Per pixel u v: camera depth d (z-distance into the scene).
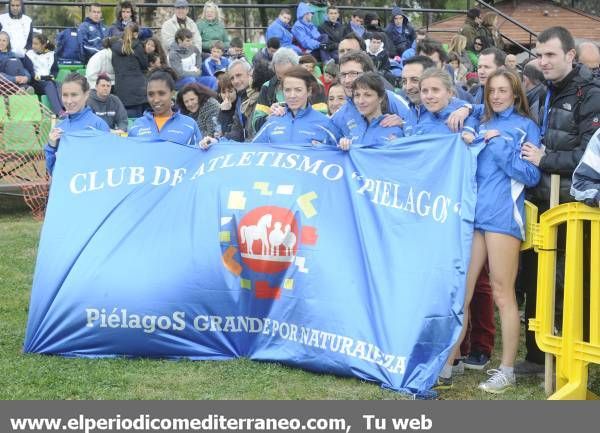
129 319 5.56
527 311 5.64
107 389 5.12
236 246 5.61
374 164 5.55
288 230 5.51
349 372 5.20
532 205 5.25
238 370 5.39
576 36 17.12
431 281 5.11
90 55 12.55
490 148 5.26
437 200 5.29
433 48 8.47
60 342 5.64
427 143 5.45
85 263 5.65
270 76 8.78
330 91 6.82
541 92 5.90
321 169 5.67
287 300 5.47
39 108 10.96
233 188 5.71
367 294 5.26
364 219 5.40
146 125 6.64
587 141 5.05
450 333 5.05
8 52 11.52
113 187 5.88
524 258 5.73
